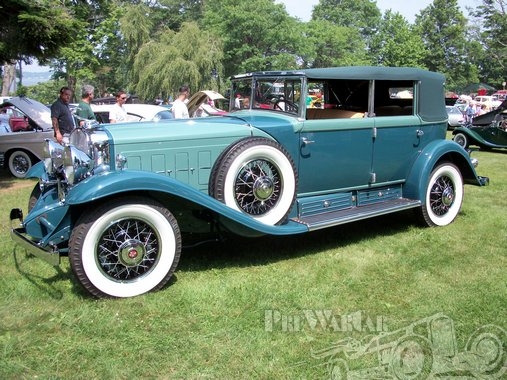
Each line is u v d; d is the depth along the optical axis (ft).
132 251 10.34
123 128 12.22
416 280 11.83
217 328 9.39
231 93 16.21
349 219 13.65
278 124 12.87
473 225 16.56
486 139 39.37
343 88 16.31
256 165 12.16
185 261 12.96
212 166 12.52
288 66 97.35
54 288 11.00
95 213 9.96
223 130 12.60
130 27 84.07
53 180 12.66
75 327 9.31
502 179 25.89
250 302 10.53
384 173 15.31
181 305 10.31
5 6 20.83
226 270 12.41
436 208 16.37
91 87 23.17
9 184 25.05
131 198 10.26
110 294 10.34
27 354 8.41
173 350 8.63
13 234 11.34
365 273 12.32
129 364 8.18
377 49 162.50
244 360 8.34
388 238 15.21
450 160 16.80
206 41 78.79
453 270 12.49
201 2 130.62
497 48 177.88
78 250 9.94
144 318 9.76
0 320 9.57
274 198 12.59
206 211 12.14
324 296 10.93
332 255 13.64
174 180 10.71
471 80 197.57
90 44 61.98
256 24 94.68
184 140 12.14
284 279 11.85
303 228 12.61
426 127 15.99
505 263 13.00
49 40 21.83
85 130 11.75
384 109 16.29
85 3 48.08
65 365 8.13
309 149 13.41
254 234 12.23
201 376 7.88
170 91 73.10
